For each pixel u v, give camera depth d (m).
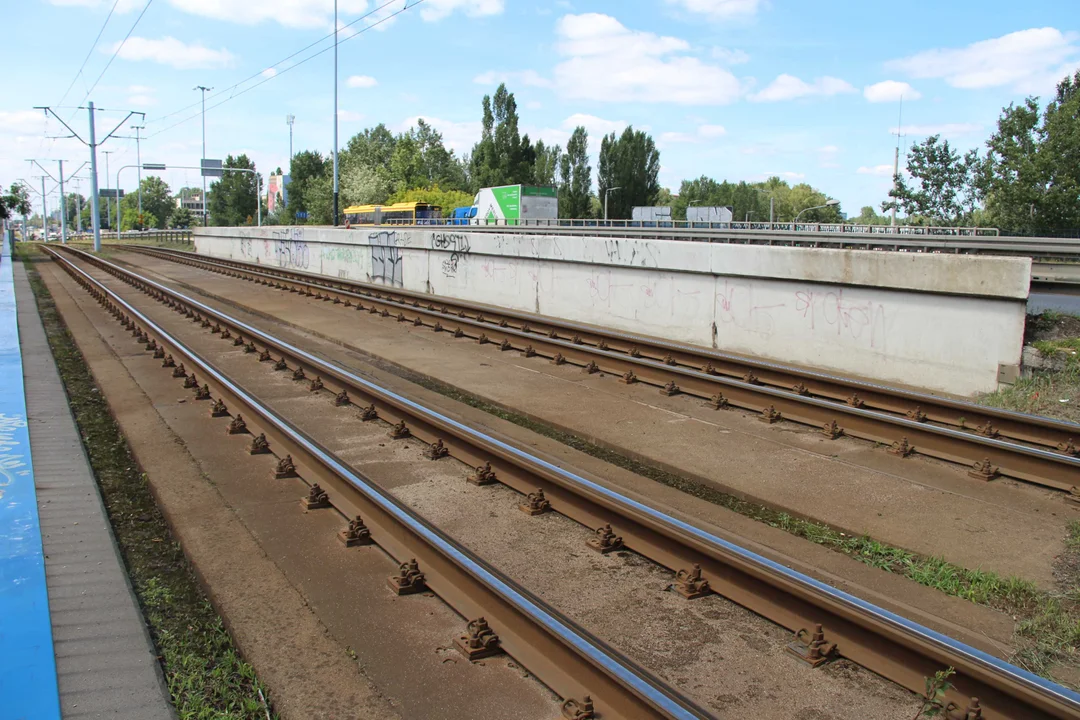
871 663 3.88
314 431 8.20
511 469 6.52
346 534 5.46
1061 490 6.41
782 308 11.56
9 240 72.62
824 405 8.16
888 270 10.02
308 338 14.58
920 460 7.19
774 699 3.68
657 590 4.77
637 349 11.95
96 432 8.63
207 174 76.69
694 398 9.54
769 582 4.36
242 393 8.66
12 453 7.41
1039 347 9.49
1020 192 40.59
